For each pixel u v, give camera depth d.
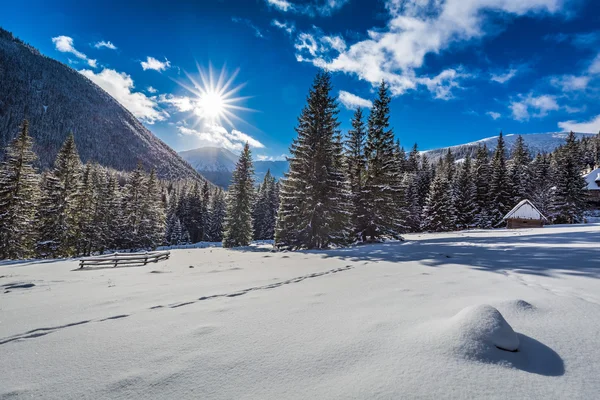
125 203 43.44
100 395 2.09
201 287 6.27
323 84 22.56
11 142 27.73
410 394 1.91
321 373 2.26
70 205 32.44
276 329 3.25
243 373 2.31
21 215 26.95
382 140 24.72
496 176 44.38
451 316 3.26
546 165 51.69
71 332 3.49
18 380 2.36
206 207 72.56
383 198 23.64
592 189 52.88
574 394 1.83
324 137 21.94
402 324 3.14
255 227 61.75
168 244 60.47
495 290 4.52
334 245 21.58
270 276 7.40
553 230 20.53
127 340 3.13
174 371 2.39
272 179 66.94
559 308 3.39
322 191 21.31
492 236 17.94
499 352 2.33
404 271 7.05
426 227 43.72
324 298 4.60
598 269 5.64
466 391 1.90
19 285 7.43
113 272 10.32
